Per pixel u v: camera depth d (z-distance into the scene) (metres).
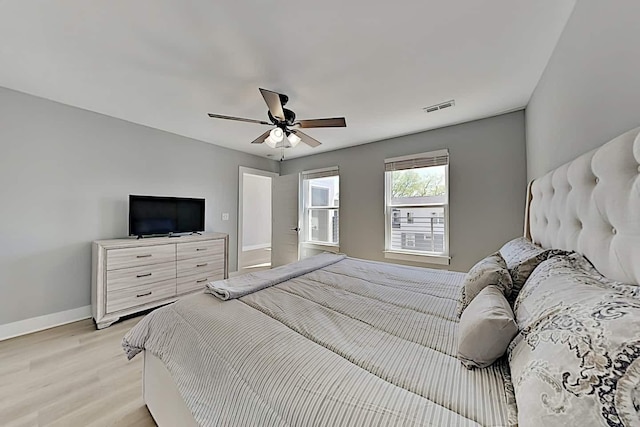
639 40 0.93
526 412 0.53
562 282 0.87
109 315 2.66
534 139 2.39
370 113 2.89
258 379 0.86
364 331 1.13
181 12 1.47
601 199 0.95
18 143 2.46
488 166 3.04
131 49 1.80
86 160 2.87
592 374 0.48
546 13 1.47
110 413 1.50
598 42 1.19
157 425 1.39
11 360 2.03
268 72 2.08
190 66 2.00
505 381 0.76
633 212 0.80
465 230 3.20
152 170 3.43
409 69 2.04
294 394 0.77
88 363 1.99
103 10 1.45
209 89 2.36
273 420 0.75
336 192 4.57
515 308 1.00
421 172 3.61
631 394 0.43
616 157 0.87
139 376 1.84
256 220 7.63
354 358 0.92
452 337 1.07
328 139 3.88
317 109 2.78
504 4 1.42
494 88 2.34
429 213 3.54
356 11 1.46
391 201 3.87
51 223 2.65
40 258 2.58
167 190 3.59
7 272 2.41
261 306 1.40
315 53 1.84
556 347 0.58
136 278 2.88
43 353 2.13
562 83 1.62
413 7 1.43
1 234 2.39
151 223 3.25
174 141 3.67
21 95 2.46
